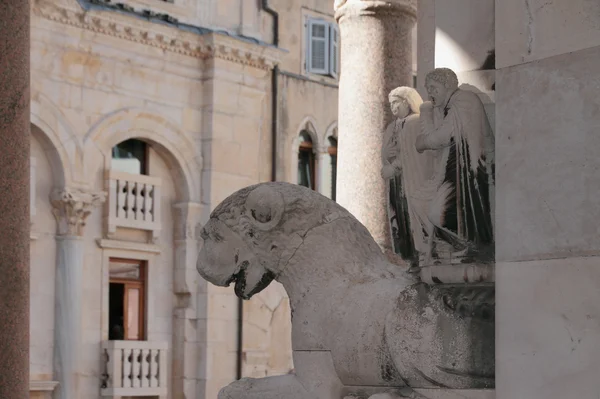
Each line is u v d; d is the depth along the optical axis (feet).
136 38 82.84
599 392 12.61
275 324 92.12
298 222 16.47
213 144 87.76
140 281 84.53
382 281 15.84
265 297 90.79
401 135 15.26
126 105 82.84
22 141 24.00
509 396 13.47
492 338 14.26
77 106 79.77
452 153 14.52
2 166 23.73
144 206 84.43
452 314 14.46
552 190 13.20
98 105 81.10
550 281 13.15
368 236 16.67
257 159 91.61
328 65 98.73
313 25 98.07
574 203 13.00
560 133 13.17
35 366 76.89
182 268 86.22
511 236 13.57
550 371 13.08
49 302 78.07
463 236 14.43
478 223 14.33
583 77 13.01
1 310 23.88
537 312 13.25
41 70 77.66
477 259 14.42
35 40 77.25
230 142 89.04
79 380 78.54
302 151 98.22
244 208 16.74
